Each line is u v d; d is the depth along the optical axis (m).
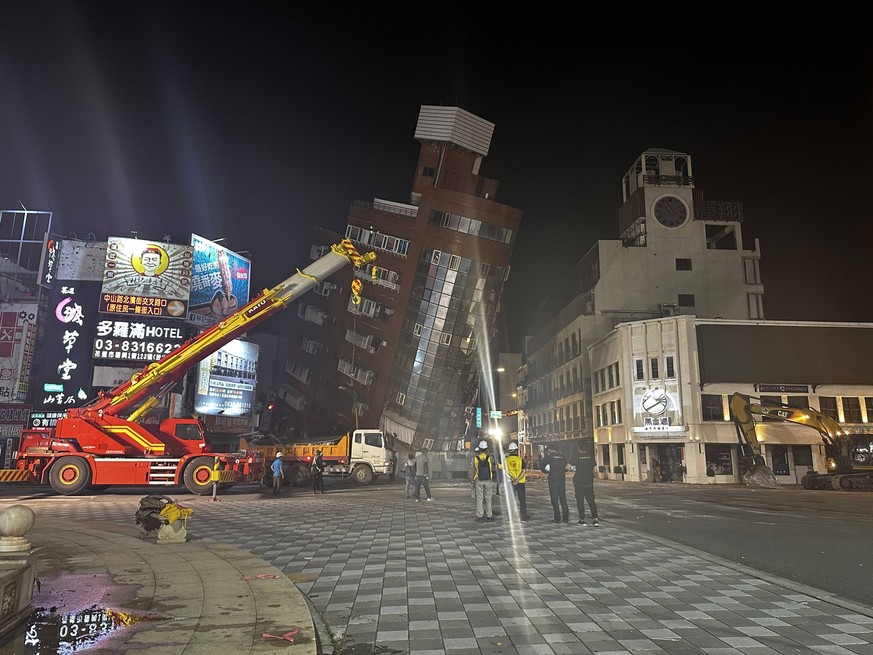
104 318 48.38
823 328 41.53
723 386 40.47
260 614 5.88
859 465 32.84
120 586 7.10
